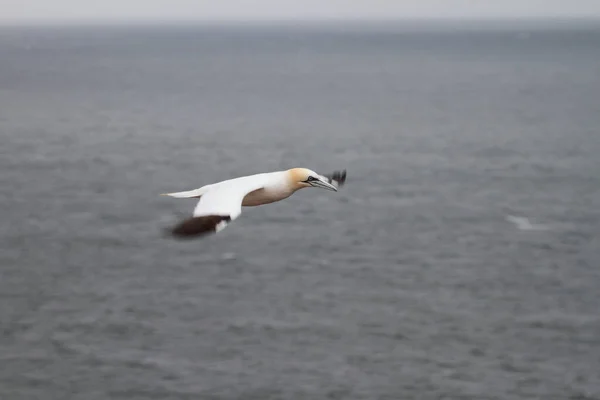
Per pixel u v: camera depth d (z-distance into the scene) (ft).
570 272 164.86
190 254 174.50
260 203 44.83
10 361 124.47
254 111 464.24
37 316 141.18
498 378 119.65
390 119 419.74
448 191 242.17
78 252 176.96
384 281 158.81
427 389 116.67
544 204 225.35
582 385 117.70
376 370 121.49
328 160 302.25
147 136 361.30
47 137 352.28
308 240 186.50
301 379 119.34
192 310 143.43
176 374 120.67
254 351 127.13
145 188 248.93
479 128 379.55
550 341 131.64
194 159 304.09
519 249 181.78
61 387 117.70
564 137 346.95
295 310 143.43
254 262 169.27
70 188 245.24
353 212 213.87
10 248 180.04
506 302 147.95
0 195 233.96
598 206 222.89
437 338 132.36
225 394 115.24
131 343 130.52
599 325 137.39
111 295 150.51
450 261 172.14
